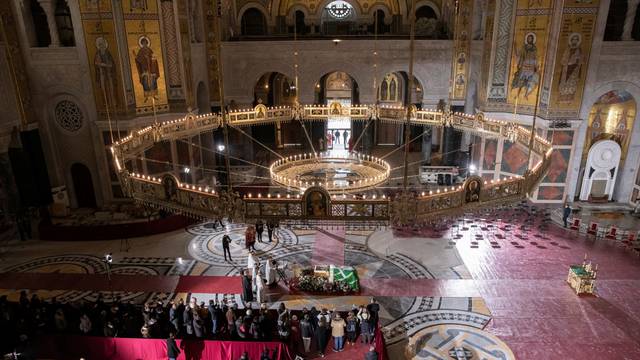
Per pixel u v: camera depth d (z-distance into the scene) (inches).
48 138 855.1
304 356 491.2
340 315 549.0
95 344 489.4
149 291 615.5
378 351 463.2
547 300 581.3
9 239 786.8
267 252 722.2
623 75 802.2
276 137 1305.4
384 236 770.8
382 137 1328.7
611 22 880.9
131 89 825.5
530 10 808.3
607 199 896.3
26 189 827.4
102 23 781.3
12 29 784.9
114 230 775.1
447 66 1025.5
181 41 874.1
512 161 887.7
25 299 528.4
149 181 414.3
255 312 520.1
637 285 611.8
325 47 1026.7
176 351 479.2
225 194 375.6
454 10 1011.9
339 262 685.9
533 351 490.6
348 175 590.9
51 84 826.2
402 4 1152.8
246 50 1037.8
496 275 641.0
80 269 681.0
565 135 834.2
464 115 674.8
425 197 362.0
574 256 693.3
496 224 808.9
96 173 879.7
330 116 739.4
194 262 696.4
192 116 617.0
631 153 851.4
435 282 625.0
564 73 800.9
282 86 1295.5
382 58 1029.8
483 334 518.3
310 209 370.3
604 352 488.7
